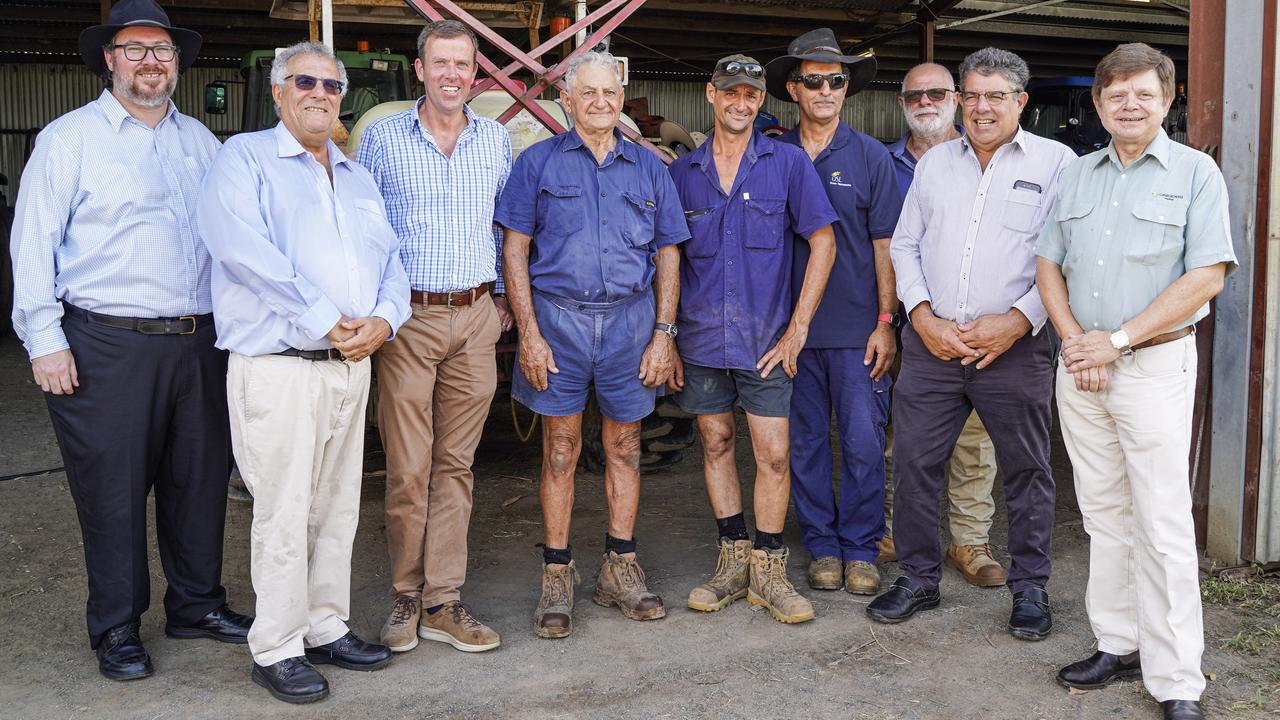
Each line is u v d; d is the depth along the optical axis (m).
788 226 3.24
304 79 2.55
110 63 2.70
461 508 3.06
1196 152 2.45
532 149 3.06
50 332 2.65
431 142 2.89
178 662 2.91
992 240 2.96
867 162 3.35
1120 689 2.70
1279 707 2.59
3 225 9.41
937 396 3.11
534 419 4.96
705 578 3.59
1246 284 3.32
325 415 2.66
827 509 3.51
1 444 5.68
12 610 3.32
